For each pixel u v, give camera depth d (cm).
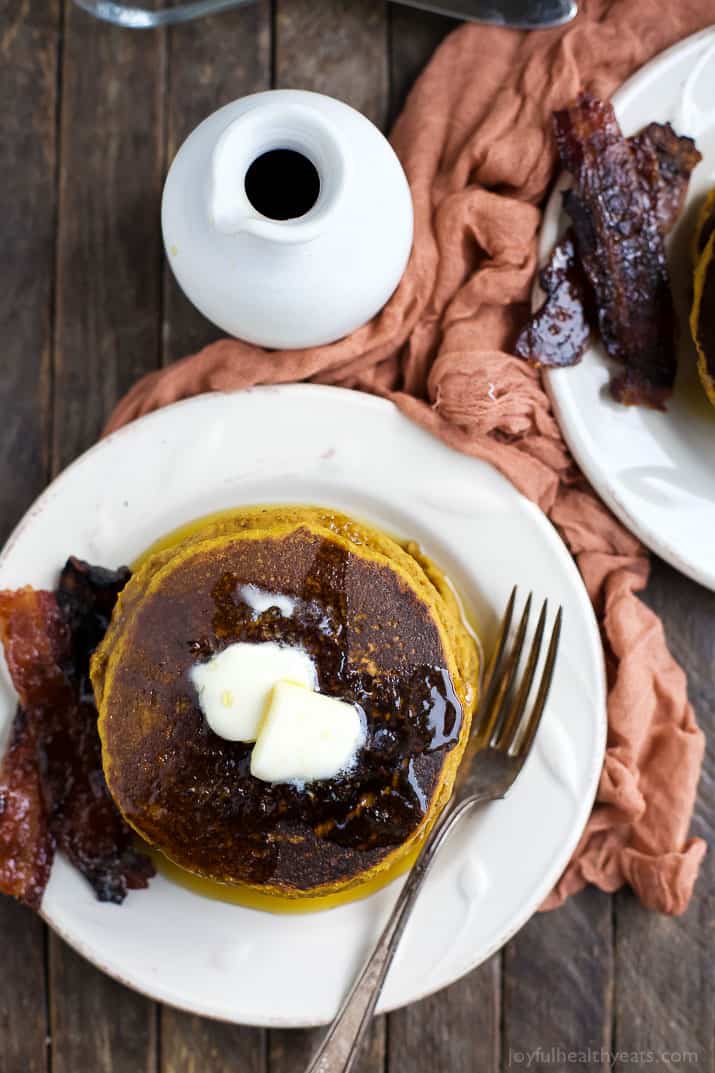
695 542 67
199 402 65
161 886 65
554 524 68
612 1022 69
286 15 70
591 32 68
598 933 69
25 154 70
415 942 65
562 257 67
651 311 67
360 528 65
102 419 70
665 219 67
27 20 70
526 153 67
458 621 65
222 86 70
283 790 61
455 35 69
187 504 66
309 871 61
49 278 70
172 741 61
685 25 68
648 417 68
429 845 64
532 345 66
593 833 69
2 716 65
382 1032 69
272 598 61
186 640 61
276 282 62
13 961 69
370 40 70
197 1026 69
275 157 61
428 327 68
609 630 68
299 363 66
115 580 65
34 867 65
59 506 65
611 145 66
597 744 65
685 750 68
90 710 65
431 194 69
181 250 62
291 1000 65
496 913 65
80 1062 69
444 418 65
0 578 65
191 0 70
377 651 61
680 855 67
